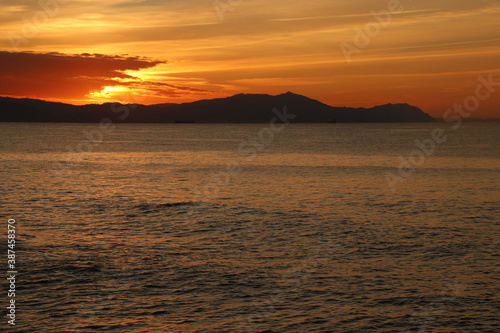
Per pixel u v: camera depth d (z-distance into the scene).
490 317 16.42
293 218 32.53
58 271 20.80
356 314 16.59
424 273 20.83
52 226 29.64
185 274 20.59
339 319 16.20
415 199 40.56
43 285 19.06
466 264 22.11
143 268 21.38
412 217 32.91
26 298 17.73
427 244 25.59
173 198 41.00
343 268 21.52
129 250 24.34
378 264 22.11
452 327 15.69
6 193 42.50
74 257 22.94
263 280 19.91
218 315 16.48
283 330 15.40
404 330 15.50
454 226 30.03
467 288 19.03
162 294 18.30
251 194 43.34
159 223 30.88
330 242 26.08
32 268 21.12
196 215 33.50
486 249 24.64
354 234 27.91
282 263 22.25
